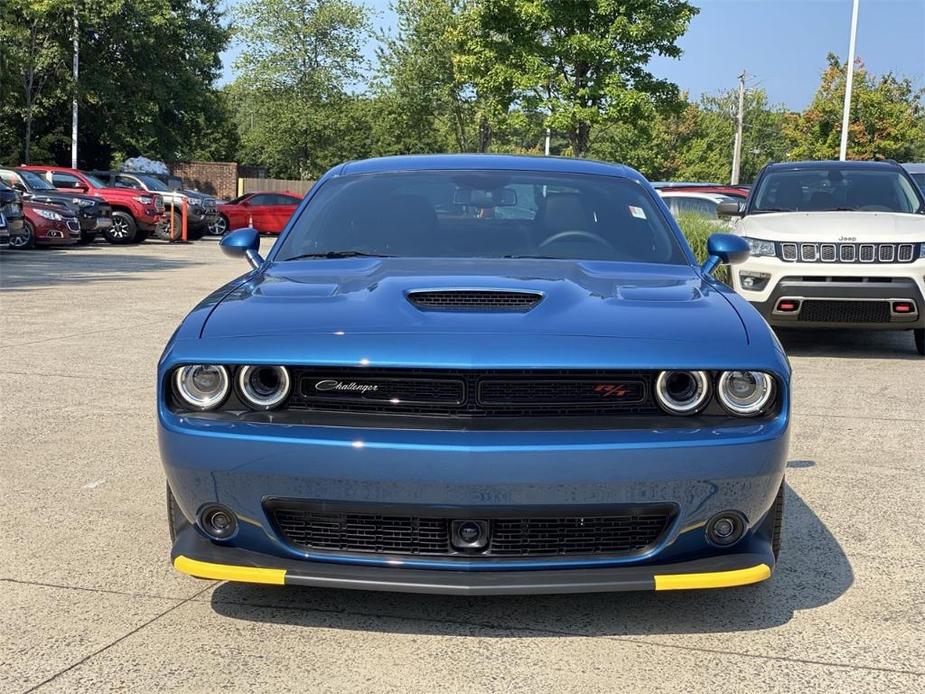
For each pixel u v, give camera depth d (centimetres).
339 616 317
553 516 275
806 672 281
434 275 347
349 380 283
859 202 920
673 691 269
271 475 279
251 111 5534
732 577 282
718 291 344
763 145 8225
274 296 327
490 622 313
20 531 396
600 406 282
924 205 907
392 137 4481
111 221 2272
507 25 2261
